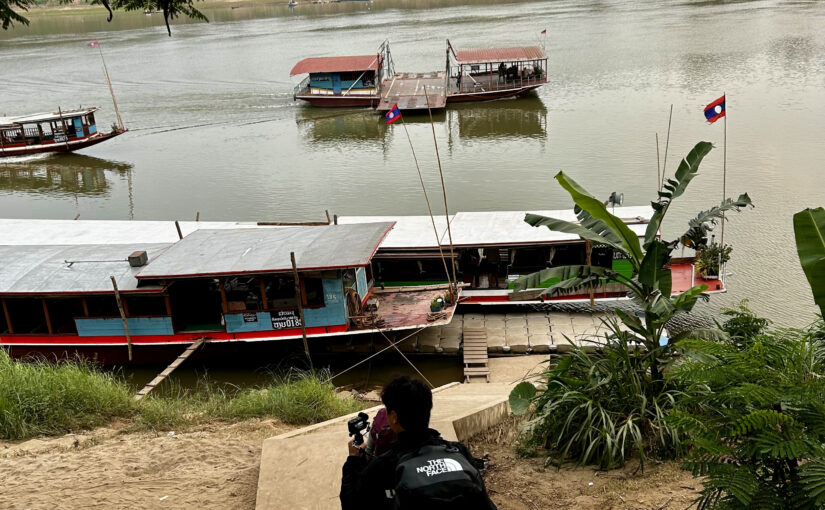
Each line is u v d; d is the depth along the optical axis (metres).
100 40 108.06
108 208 38.06
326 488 6.74
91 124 49.59
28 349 22.11
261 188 39.12
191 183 41.12
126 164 46.19
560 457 8.00
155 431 10.29
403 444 4.27
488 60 55.94
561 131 45.34
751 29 76.75
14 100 64.88
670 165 36.56
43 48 101.00
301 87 62.53
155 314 21.58
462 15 112.75
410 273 24.55
